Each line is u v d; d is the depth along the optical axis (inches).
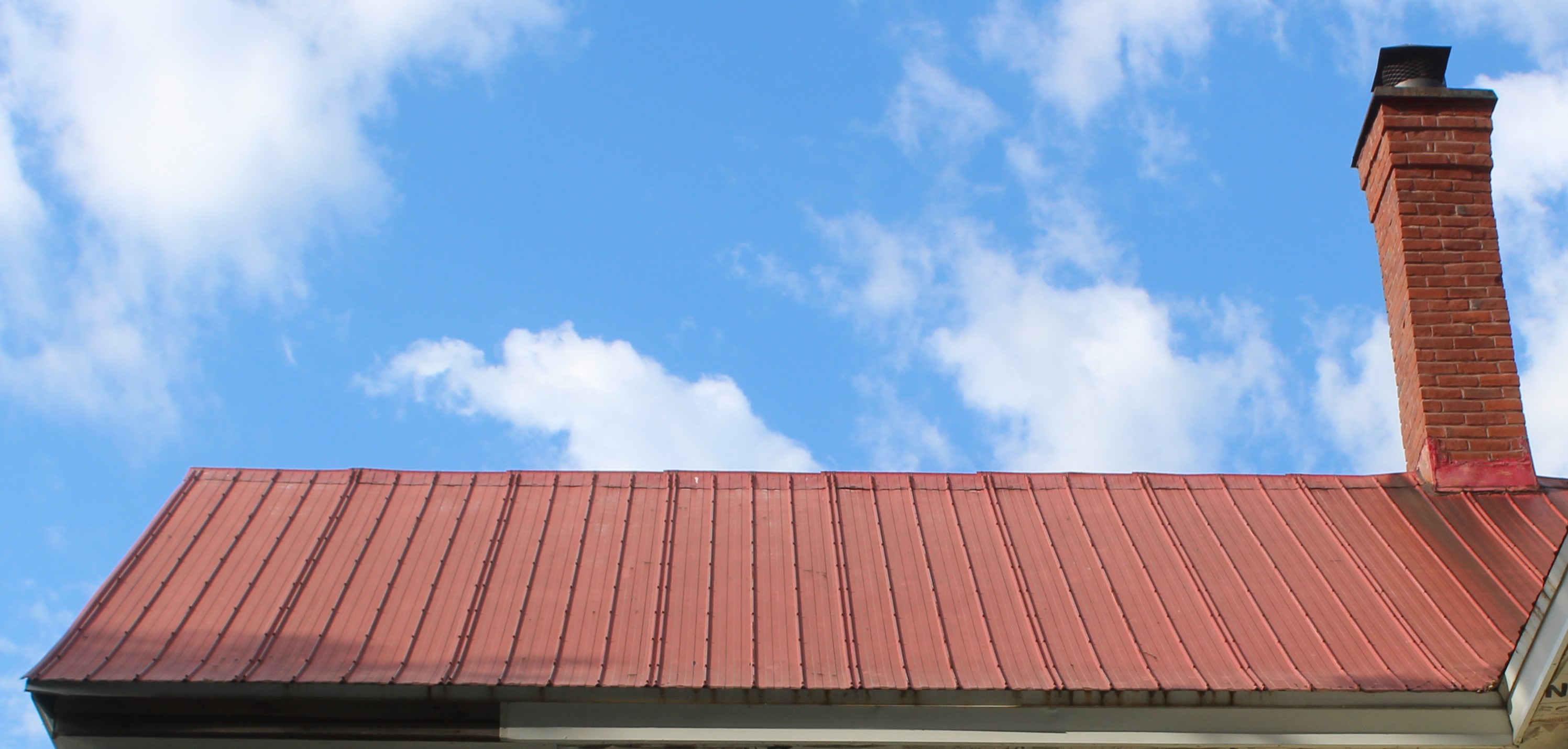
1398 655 266.8
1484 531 315.3
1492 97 381.1
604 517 309.9
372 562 286.7
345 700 245.9
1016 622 273.9
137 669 245.6
